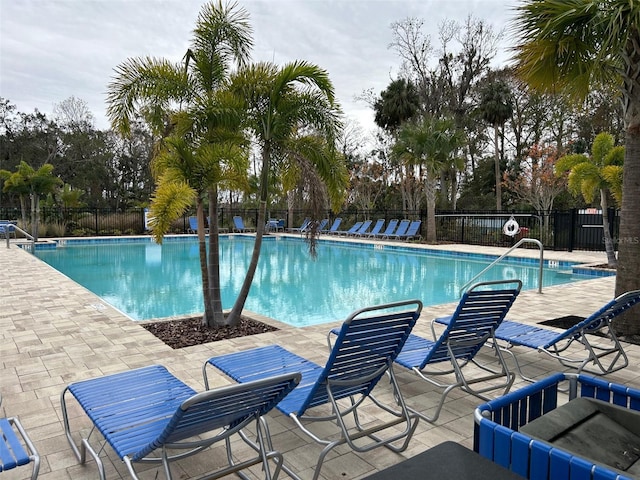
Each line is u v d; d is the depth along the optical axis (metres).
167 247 18.77
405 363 3.55
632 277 5.25
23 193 18.89
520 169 26.17
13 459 2.00
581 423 2.22
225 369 3.22
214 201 5.72
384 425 2.75
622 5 4.23
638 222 5.21
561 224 16.33
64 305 7.03
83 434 3.05
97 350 4.82
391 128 25.42
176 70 5.68
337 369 2.62
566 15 4.43
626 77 5.12
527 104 26.22
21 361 4.47
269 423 3.26
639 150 5.18
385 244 18.20
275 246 19.83
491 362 4.64
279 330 5.70
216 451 2.88
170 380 2.99
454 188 26.42
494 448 1.78
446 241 19.67
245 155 5.79
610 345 5.15
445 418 3.36
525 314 6.72
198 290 10.26
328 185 5.88
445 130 18.66
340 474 2.64
